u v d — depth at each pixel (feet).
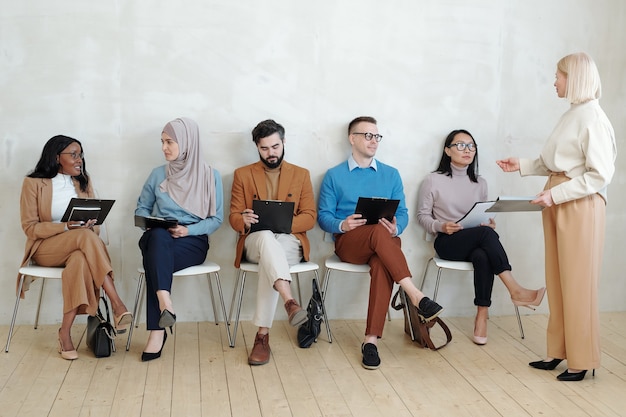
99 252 11.19
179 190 12.27
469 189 13.48
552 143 10.58
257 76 13.10
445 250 12.94
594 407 9.59
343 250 12.26
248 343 12.22
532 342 12.51
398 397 9.87
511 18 13.74
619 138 14.23
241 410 9.34
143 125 12.89
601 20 13.98
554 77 13.99
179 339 12.34
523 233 14.24
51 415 9.08
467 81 13.74
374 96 13.48
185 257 11.76
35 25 12.46
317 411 9.35
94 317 11.44
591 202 10.25
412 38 13.48
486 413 9.36
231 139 13.15
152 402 9.55
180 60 12.86
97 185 12.89
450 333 11.96
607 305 14.57
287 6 13.05
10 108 12.54
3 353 11.43
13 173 12.66
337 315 13.85
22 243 12.81
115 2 12.60
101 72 12.69
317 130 13.38
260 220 11.73
